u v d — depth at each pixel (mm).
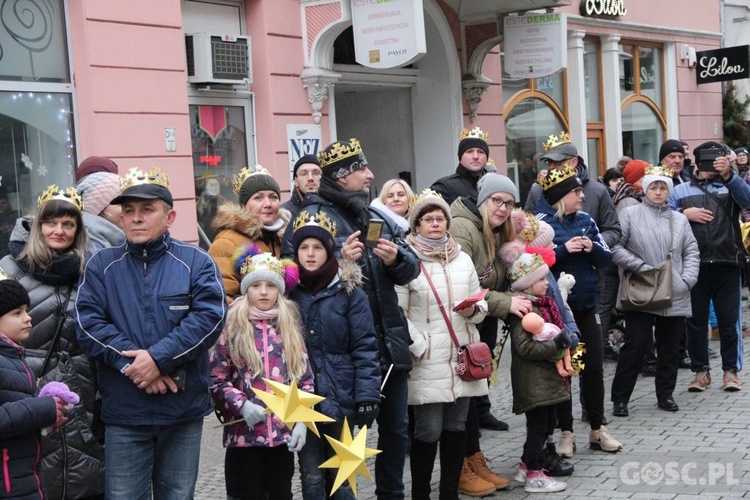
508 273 5871
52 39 7996
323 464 4473
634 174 8953
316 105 9914
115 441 4125
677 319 7449
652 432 6883
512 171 13641
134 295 4125
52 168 7961
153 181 4188
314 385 4660
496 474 6059
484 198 5895
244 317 4547
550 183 6539
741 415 7270
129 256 4188
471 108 12148
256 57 9531
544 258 5941
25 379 3855
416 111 12070
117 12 8195
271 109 9500
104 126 8078
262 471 4629
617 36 15602
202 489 5977
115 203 4230
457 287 5293
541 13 11594
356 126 12500
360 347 4734
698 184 8211
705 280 8102
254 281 4539
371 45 9430
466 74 12031
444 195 7340
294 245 4777
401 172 12172
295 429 4438
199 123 9102
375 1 9352
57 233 4223
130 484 4137
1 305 3820
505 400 8250
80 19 7992
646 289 7180
